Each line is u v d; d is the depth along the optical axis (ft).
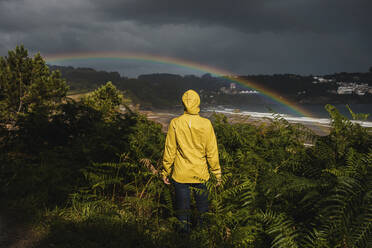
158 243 7.44
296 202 7.63
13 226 8.32
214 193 7.43
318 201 6.52
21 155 15.64
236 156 10.65
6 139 16.46
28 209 9.49
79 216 9.10
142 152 11.85
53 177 11.77
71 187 10.87
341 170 7.27
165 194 8.58
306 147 10.62
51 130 17.21
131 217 9.04
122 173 12.15
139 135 12.96
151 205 8.87
